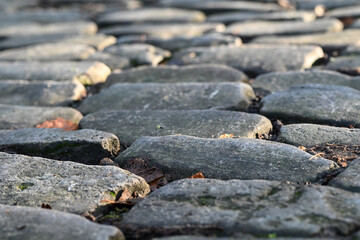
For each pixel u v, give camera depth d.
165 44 1.76
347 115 1.38
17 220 1.23
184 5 2.18
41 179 1.29
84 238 1.21
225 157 1.30
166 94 1.47
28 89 1.54
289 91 1.45
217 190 1.25
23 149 1.37
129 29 1.90
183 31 1.85
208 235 1.21
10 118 1.45
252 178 1.28
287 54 1.60
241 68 1.58
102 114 1.43
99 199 1.27
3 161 1.32
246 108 1.44
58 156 1.36
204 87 1.48
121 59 1.67
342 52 1.64
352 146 1.32
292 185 1.25
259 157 1.30
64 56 1.70
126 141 1.38
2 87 1.55
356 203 1.23
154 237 1.22
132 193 1.29
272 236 1.20
